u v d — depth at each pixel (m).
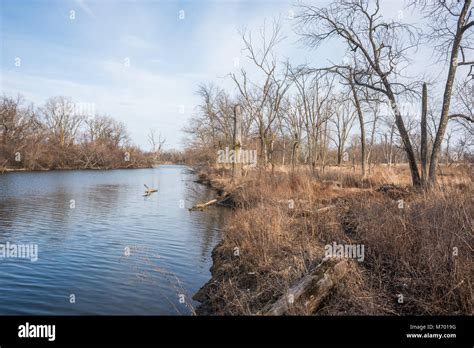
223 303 6.18
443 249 5.57
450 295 4.90
